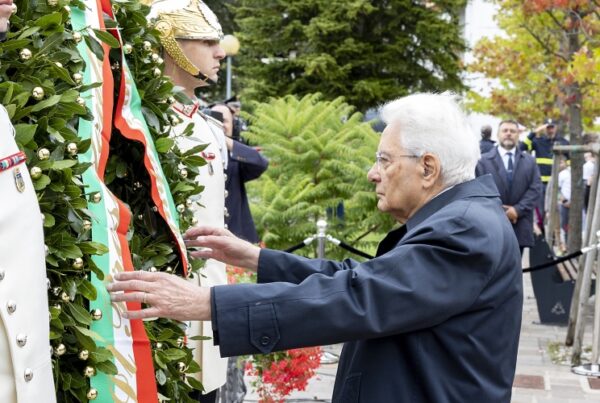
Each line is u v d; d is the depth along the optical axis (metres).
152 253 2.61
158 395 2.59
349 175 8.26
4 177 1.82
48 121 2.10
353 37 23.80
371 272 2.42
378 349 2.50
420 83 24.45
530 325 9.18
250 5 25.03
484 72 16.28
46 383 1.87
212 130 3.77
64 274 2.09
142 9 2.73
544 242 9.22
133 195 2.70
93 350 2.10
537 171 9.48
